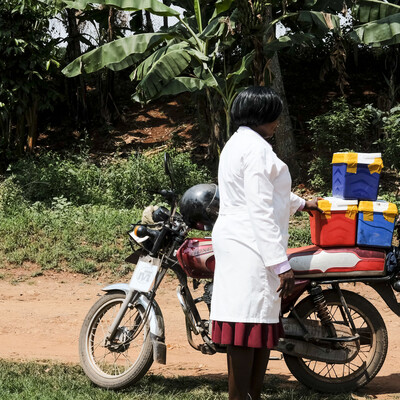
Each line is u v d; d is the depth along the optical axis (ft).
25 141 55.72
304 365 14.07
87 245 29.63
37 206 37.11
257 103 10.73
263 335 10.46
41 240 29.91
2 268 27.55
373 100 56.90
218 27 36.19
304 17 34.73
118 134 57.52
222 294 10.61
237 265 10.44
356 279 13.64
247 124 10.85
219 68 53.98
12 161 49.24
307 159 49.65
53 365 15.80
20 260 27.94
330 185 44.55
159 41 34.47
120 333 14.43
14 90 44.73
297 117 55.83
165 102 62.44
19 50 43.06
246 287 10.39
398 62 57.62
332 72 61.77
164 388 14.20
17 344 18.81
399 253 13.55
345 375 15.48
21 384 14.01
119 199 41.83
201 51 36.17
